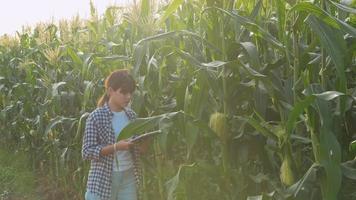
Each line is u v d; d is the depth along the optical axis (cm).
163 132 354
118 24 563
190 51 425
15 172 716
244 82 362
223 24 347
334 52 257
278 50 343
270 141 328
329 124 264
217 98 385
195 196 388
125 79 383
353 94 303
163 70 443
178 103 409
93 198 390
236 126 353
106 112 390
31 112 738
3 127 852
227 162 357
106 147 379
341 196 303
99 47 594
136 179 404
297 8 271
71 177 628
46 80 637
